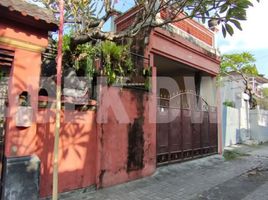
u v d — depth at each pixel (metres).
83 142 5.67
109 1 5.62
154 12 5.59
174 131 8.48
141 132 6.92
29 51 4.76
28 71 4.73
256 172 8.10
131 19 8.06
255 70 22.19
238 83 18.81
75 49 6.06
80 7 6.09
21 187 4.31
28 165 4.43
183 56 8.82
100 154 5.89
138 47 7.43
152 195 5.66
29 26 4.74
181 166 8.34
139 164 6.80
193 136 9.38
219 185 6.59
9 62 4.68
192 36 9.35
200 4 4.55
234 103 16.33
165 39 7.98
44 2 6.13
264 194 5.96
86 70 6.14
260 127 17.28
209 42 10.46
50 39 6.04
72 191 5.39
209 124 10.43
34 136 4.70
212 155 10.40
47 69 5.96
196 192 5.97
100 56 6.21
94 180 5.81
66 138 5.38
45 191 5.00
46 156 5.05
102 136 5.96
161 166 7.83
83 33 5.78
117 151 6.26
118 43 6.95
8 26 4.51
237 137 14.97
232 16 4.26
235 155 11.15
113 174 6.14
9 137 4.41
